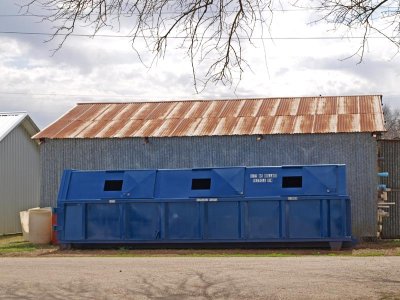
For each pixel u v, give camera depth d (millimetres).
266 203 20297
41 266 15594
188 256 18844
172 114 26891
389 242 22438
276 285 11812
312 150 23516
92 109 28438
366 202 23000
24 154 34031
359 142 23188
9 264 16344
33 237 23797
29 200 34281
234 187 20562
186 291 11398
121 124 26297
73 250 21391
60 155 25641
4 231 32062
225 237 20406
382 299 10312
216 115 26188
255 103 27312
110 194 21281
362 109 25062
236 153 24109
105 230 21156
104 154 25266
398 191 24016
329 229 19938
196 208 20656
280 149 23766
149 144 24875
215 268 14516
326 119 24422
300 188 20250
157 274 13539
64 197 21578
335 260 16312
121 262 16484
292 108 26062
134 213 21031
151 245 21203
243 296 10820
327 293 10891
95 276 13406
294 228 20094
